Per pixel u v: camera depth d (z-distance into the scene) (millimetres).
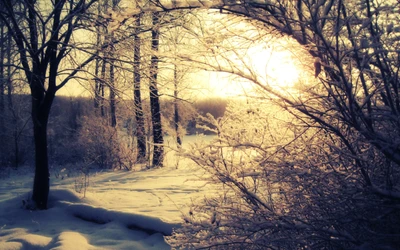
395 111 2816
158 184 10773
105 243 5617
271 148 3338
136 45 6441
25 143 20344
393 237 2807
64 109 23672
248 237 3090
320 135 3254
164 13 3176
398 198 2777
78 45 7406
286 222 3010
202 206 3455
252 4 2842
